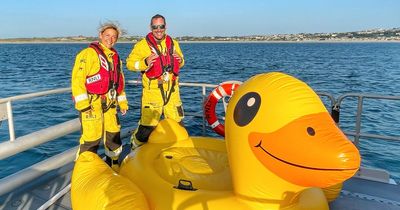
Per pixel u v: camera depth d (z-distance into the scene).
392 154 8.45
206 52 82.00
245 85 2.96
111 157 4.37
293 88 2.70
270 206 2.69
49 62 43.97
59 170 4.48
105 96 4.03
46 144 8.30
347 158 2.40
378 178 4.38
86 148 4.08
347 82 24.05
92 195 2.80
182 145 4.14
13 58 54.28
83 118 3.95
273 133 2.59
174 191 2.92
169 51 4.66
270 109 2.63
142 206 2.62
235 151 2.80
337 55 67.12
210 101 4.82
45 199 3.81
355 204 3.75
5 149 3.78
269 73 2.94
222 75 27.23
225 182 3.30
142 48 4.60
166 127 4.21
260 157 2.65
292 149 2.51
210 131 9.02
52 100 14.23
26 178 3.99
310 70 33.38
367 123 11.39
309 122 2.55
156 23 4.49
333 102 4.61
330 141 2.47
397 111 13.13
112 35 3.97
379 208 3.68
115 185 2.82
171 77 4.73
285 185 2.67
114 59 4.06
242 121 2.75
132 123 9.92
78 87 3.80
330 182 2.49
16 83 22.05
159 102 4.71
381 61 48.06
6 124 9.98
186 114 5.98
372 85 22.58
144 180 3.19
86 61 3.80
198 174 3.44
